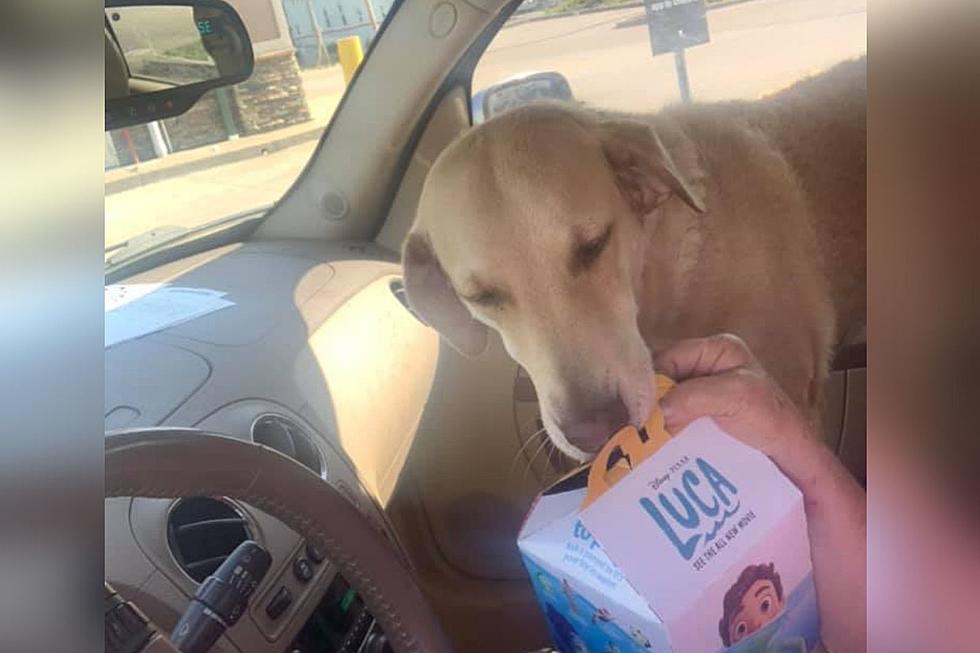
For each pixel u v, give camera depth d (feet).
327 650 2.55
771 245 3.22
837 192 3.22
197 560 2.44
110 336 3.24
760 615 2.25
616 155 3.19
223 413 2.96
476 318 3.43
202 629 1.67
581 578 2.26
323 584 2.53
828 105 3.11
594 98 3.40
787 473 2.49
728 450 2.41
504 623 3.74
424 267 3.48
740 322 3.25
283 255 3.80
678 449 2.39
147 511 2.36
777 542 2.27
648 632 2.12
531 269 3.22
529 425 3.46
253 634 2.34
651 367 3.14
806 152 3.19
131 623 1.42
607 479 2.35
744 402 2.53
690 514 2.25
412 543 3.58
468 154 3.26
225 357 3.16
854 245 3.23
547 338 3.23
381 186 3.77
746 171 3.20
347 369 3.37
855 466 3.33
